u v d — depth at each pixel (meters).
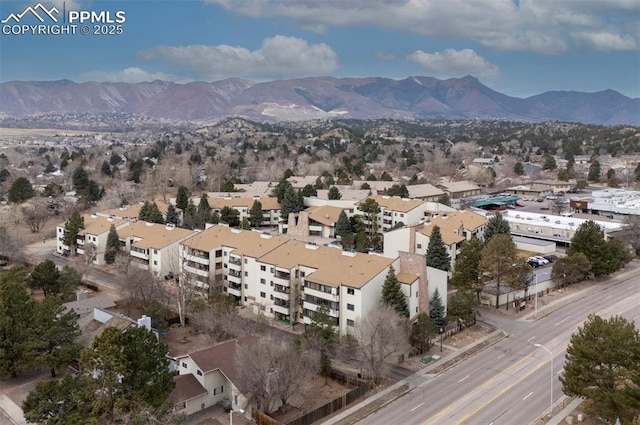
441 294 92.44
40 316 72.75
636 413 58.81
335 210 158.88
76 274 105.38
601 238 118.25
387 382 73.88
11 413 66.19
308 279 88.56
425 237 116.62
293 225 155.75
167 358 67.88
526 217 167.38
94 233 133.00
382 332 73.38
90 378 56.78
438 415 65.19
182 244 110.94
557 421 63.28
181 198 168.50
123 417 53.81
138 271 101.56
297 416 65.50
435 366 78.75
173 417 57.69
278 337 83.12
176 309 98.75
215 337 84.31
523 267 100.81
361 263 89.62
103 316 84.19
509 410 66.19
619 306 103.06
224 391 69.50
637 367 57.88
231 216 158.62
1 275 102.25
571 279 115.25
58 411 56.75
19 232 159.88
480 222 136.75
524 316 99.12
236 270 103.69
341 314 85.81
